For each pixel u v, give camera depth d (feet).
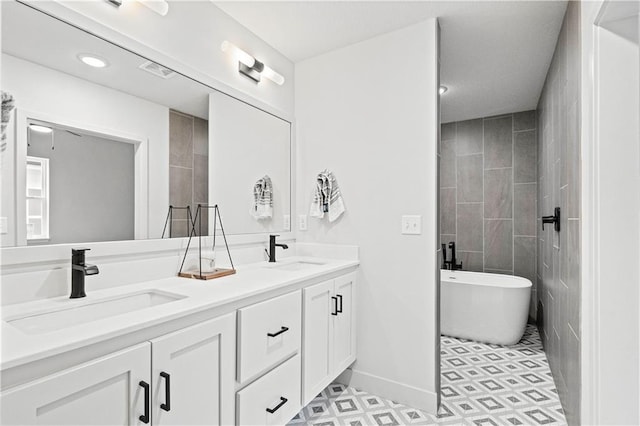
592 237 4.53
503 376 7.98
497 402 6.82
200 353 3.79
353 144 7.48
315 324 5.90
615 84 4.35
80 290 4.03
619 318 4.32
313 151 8.05
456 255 13.21
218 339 4.03
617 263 4.33
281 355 5.08
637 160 4.26
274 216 7.61
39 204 3.90
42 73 3.93
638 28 4.24
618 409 4.31
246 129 6.86
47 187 3.96
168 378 3.31
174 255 5.44
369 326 7.24
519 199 12.13
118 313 4.25
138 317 3.29
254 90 7.12
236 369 4.32
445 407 6.64
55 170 4.04
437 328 6.59
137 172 4.94
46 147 3.97
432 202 6.56
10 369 2.37
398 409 6.57
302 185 8.20
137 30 4.93
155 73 5.16
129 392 3.08
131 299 4.42
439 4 6.11
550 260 8.43
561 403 6.72
